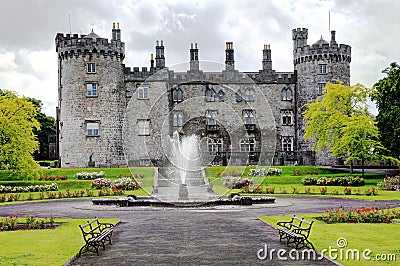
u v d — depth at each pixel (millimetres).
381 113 50562
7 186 38344
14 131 37156
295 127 61562
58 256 13531
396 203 27375
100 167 52531
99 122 53969
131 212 23766
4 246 14938
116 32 55562
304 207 25469
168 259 13242
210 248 14656
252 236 16609
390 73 51344
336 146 45594
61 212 24266
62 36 55562
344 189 34188
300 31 61344
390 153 50500
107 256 13672
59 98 57781
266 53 61688
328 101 47031
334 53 59938
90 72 54031
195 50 59594
